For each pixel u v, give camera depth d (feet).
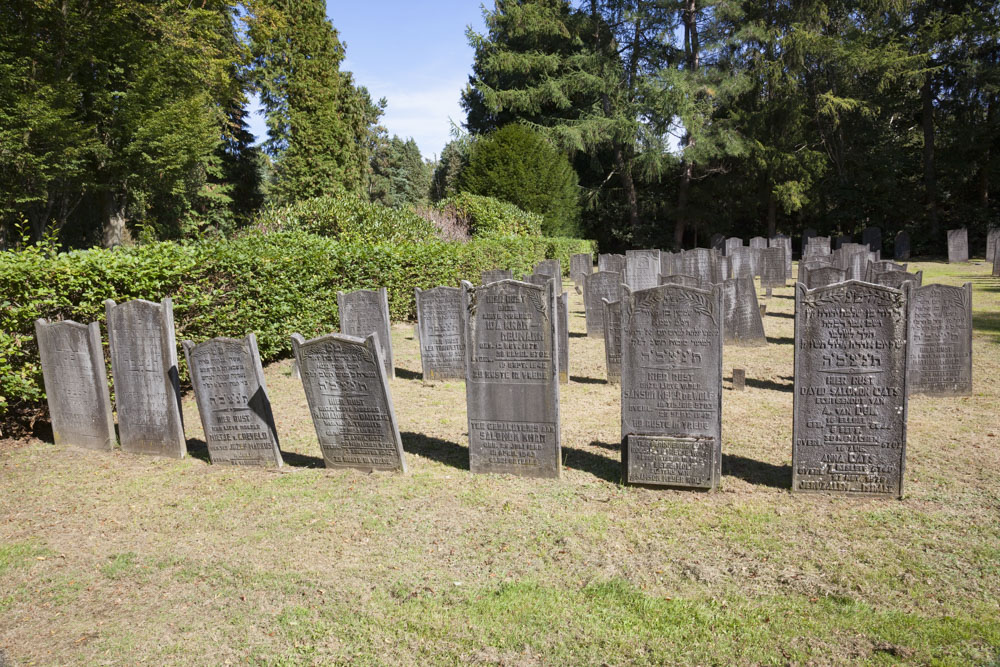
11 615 13.61
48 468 22.08
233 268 32.40
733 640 12.00
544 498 18.53
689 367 18.54
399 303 48.78
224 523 17.49
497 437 20.27
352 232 57.67
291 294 36.50
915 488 18.33
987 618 12.35
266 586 14.35
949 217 115.55
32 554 16.08
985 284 64.13
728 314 39.68
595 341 43.19
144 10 62.90
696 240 134.62
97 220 86.17
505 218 91.76
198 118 71.87
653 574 14.30
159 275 28.43
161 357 22.25
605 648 11.93
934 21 103.30
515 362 19.70
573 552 15.37
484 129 144.15
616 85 119.03
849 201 119.34
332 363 20.30
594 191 127.65
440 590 13.98
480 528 16.78
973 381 29.81
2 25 55.83
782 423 24.76
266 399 21.09
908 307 16.93
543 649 11.98
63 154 59.26
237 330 33.65
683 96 110.11
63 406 24.08
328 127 88.22
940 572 13.96
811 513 17.02
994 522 16.17
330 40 88.53
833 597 13.21
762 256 70.69
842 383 17.67
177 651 12.26
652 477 18.99
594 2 126.21
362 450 20.85
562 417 26.50
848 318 17.38
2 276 23.11
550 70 123.03
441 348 33.81
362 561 15.30
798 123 113.80
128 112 64.39
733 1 110.32
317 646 12.29
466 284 19.79
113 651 12.32
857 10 113.29
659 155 114.73
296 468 21.57
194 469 21.71
